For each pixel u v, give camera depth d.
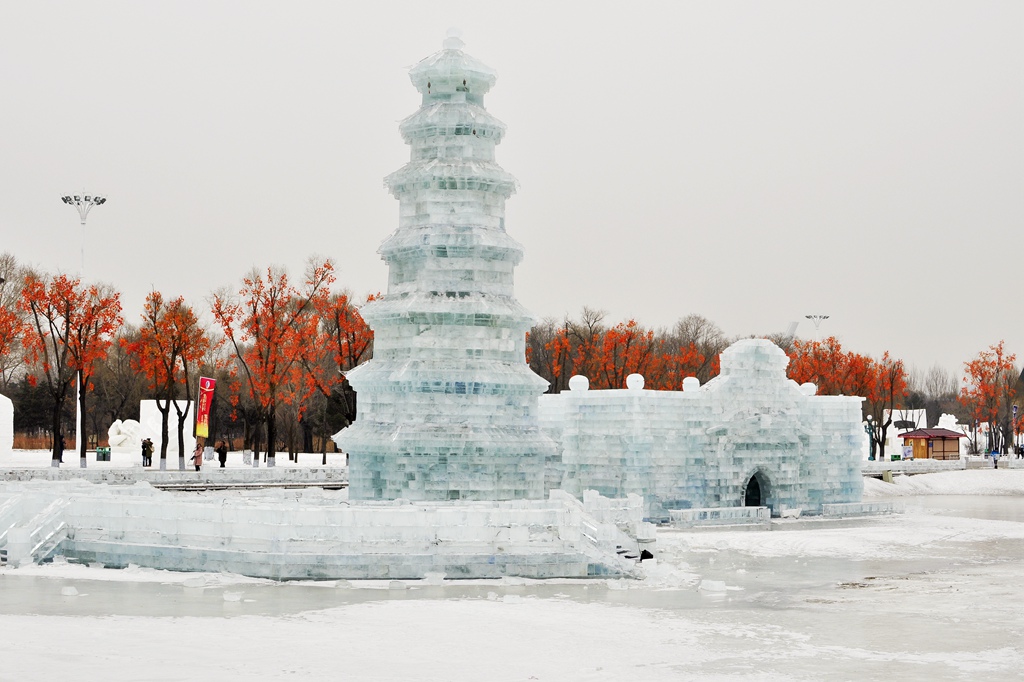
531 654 33.53
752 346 78.94
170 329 104.00
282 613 38.62
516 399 56.91
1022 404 184.38
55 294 104.88
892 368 160.25
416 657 32.78
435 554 45.66
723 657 33.66
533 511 47.28
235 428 159.88
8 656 31.16
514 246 57.28
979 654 34.50
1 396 109.38
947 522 77.25
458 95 58.75
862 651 34.75
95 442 143.75
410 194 57.97
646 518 73.19
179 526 47.00
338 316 108.88
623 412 73.75
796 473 80.31
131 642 33.44
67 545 48.72
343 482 93.25
